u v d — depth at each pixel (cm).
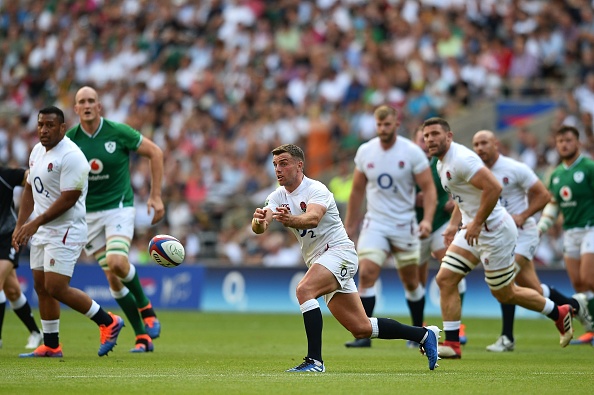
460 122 8706
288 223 3011
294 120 9375
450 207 4856
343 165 8638
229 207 8756
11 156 10412
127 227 4138
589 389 2788
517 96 8969
